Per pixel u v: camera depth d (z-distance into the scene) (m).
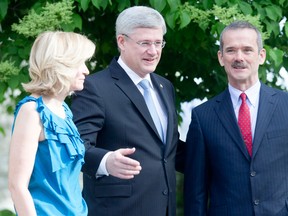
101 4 11.64
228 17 11.53
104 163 9.65
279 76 13.77
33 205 8.16
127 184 10.24
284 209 10.43
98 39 13.58
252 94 10.77
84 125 10.15
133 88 10.50
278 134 10.55
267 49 11.87
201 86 13.88
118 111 10.34
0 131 15.24
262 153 10.47
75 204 8.66
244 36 10.53
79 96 10.41
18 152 8.26
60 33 8.71
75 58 8.61
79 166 8.89
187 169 10.98
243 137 10.62
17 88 12.12
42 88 8.53
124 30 10.41
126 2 12.08
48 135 8.47
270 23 12.16
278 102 10.75
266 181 10.45
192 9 11.76
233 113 10.73
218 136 10.70
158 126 10.59
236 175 10.54
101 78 10.52
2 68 11.77
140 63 10.38
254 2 12.25
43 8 11.48
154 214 10.29
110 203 10.26
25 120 8.38
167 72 13.76
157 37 10.33
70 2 11.58
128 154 9.33
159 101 10.78
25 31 11.56
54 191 8.48
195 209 10.80
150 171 10.28
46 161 8.48
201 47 13.23
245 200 10.47
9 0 12.38
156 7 11.56
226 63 10.70
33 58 8.58
